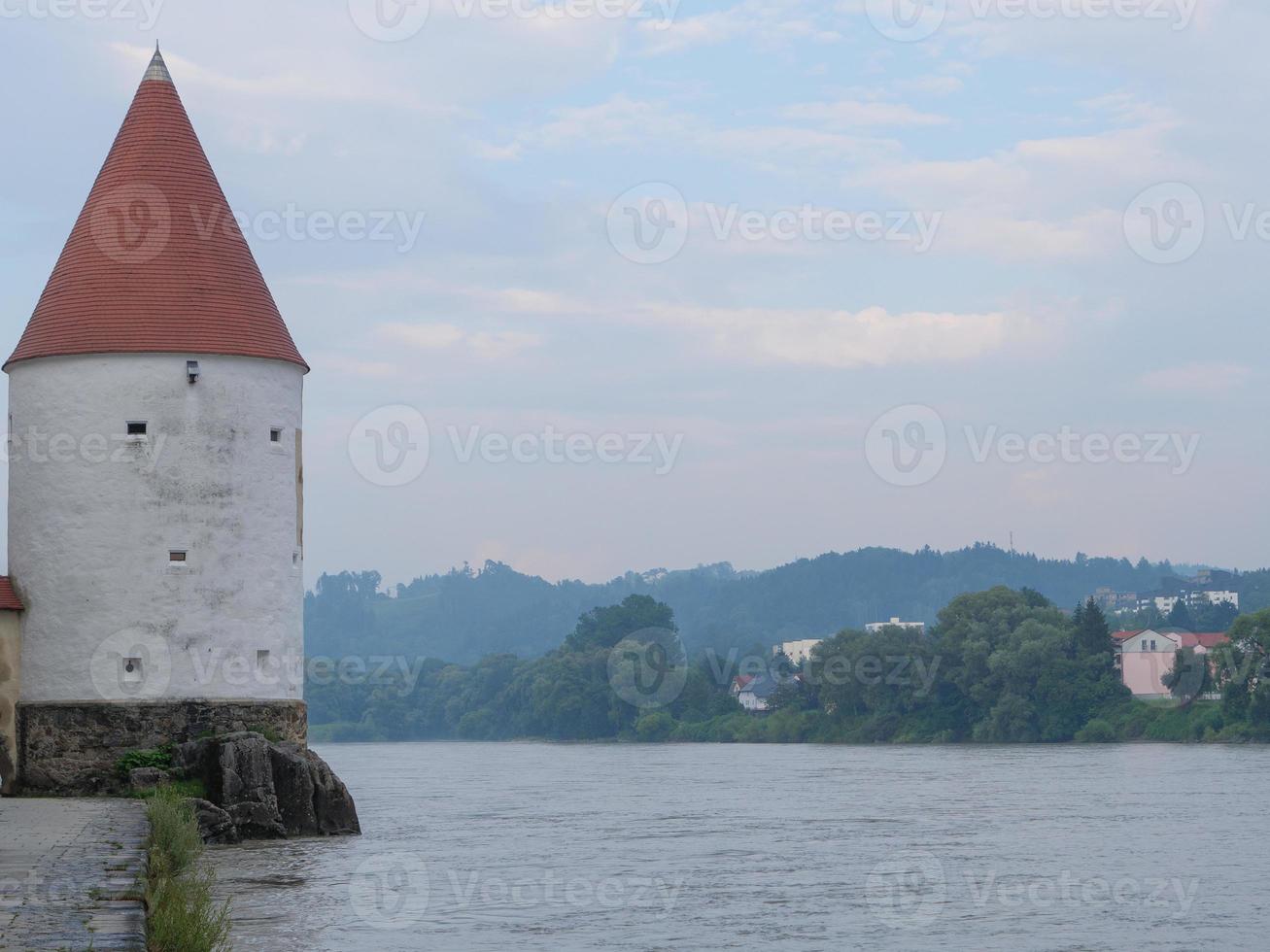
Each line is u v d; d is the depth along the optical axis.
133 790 73.50
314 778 76.00
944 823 91.88
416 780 154.38
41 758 76.00
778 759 195.38
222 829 71.69
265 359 79.12
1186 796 114.56
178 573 76.56
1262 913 55.72
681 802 112.88
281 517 79.44
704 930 50.69
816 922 52.62
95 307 77.44
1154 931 51.97
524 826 90.50
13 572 78.75
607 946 47.50
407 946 46.62
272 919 50.72
